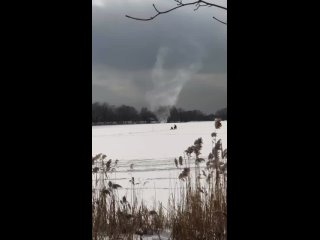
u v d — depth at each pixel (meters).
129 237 4.36
